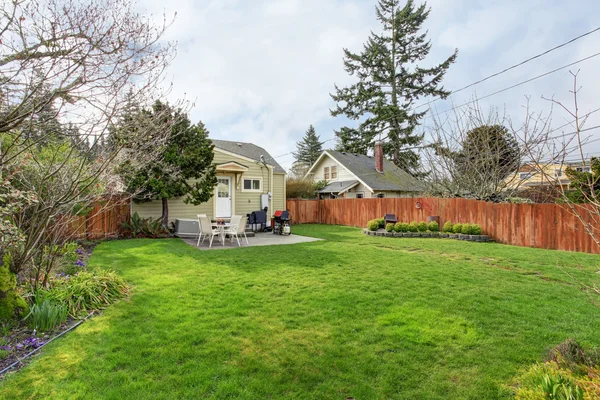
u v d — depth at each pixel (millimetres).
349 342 3365
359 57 27516
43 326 3484
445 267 6832
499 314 4133
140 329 3588
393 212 15836
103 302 4328
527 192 13344
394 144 26750
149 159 5703
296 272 6250
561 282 5750
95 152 4859
